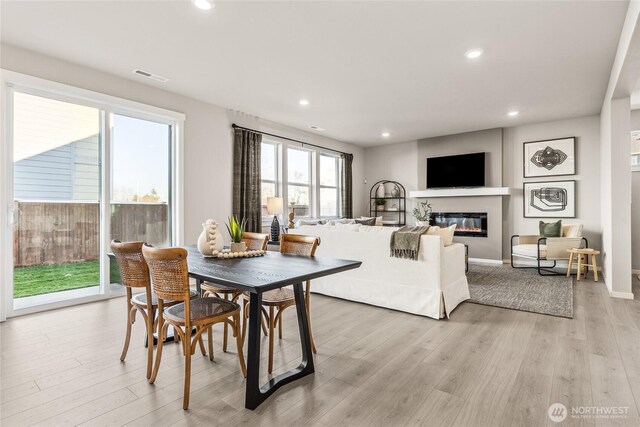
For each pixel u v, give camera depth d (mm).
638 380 2016
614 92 3740
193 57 3438
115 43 3143
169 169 4543
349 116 5617
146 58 3457
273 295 2402
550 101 4832
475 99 4762
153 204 4375
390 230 3557
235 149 5230
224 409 1749
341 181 7641
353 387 1966
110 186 3934
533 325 2975
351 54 3365
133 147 4176
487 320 3123
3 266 3117
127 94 3986
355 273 3746
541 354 2385
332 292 3943
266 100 4781
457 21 2771
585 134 5688
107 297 3846
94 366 2209
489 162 6562
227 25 2834
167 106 4391
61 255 3594
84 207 3752
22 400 1817
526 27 2859
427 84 4168
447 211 7027
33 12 2633
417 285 3297
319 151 7086
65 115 3598
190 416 1687
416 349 2494
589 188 5668
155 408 1752
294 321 3143
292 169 6637
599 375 2078
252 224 5438
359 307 3564
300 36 3018
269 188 6066
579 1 2500
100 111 3852
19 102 3291
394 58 3447
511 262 6047
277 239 5145
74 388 1941
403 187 7836
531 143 6160
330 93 4508
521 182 6289
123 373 2121
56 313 3307
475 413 1706
